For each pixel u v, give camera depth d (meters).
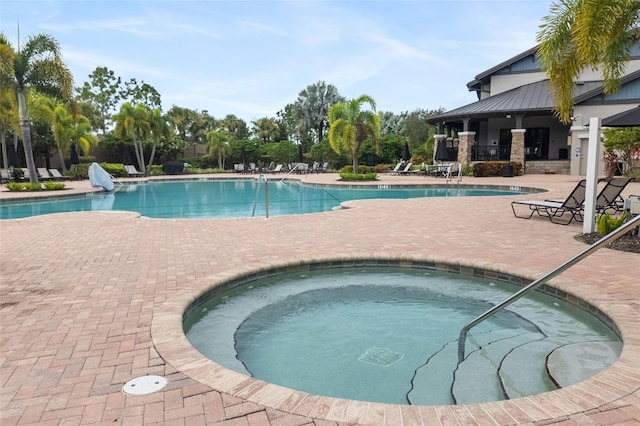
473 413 2.35
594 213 7.41
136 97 55.22
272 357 3.68
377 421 2.30
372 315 4.56
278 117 54.19
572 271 5.18
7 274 5.43
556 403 2.44
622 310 3.90
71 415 2.42
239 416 2.38
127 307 4.20
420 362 3.54
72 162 27.42
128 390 2.67
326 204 15.50
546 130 26.22
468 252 6.31
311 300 4.98
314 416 2.36
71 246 7.12
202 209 14.66
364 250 6.52
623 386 2.60
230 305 4.83
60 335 3.54
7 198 15.73
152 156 34.19
